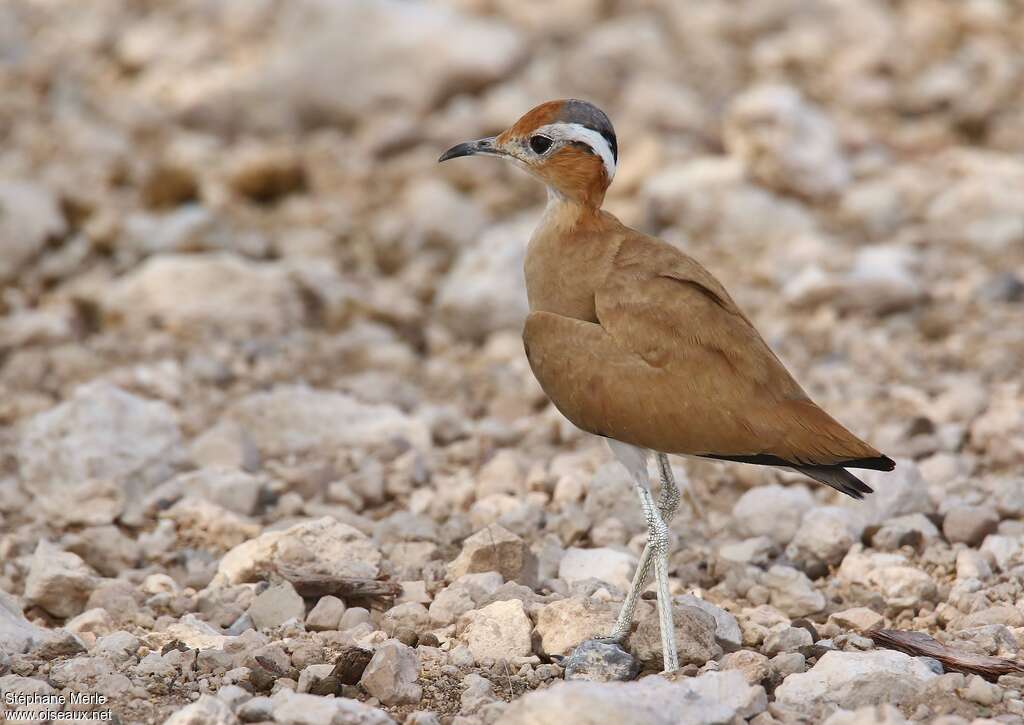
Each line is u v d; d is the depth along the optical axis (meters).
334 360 15.19
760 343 8.45
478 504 11.07
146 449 11.80
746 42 25.59
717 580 9.91
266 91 22.98
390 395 13.94
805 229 18.11
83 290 16.67
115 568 10.27
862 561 9.80
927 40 24.83
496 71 23.05
